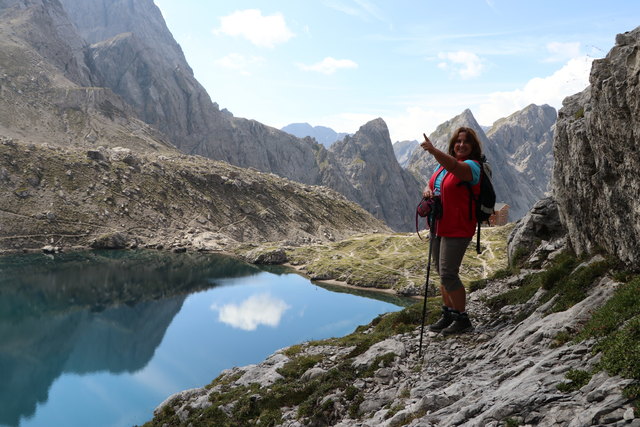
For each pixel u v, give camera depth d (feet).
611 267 44.80
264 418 62.80
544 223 96.73
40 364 430.20
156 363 449.48
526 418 23.67
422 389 39.73
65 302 581.94
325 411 50.80
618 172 43.11
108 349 474.90
